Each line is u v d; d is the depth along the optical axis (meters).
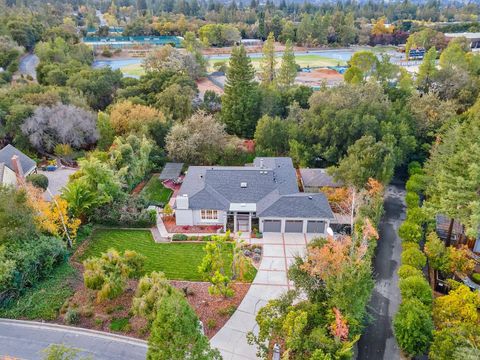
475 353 23.30
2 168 46.97
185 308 21.27
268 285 35.66
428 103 64.06
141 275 36.44
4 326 30.39
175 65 103.19
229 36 161.00
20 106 62.06
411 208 46.84
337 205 46.62
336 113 57.38
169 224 45.22
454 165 38.97
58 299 32.94
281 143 60.94
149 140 59.25
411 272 34.66
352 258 29.05
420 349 27.80
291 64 86.69
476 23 168.00
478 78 79.75
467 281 35.59
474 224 33.62
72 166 59.91
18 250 33.44
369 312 33.84
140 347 28.84
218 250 34.53
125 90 78.44
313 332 25.09
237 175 48.03
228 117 70.88
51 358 22.14
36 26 130.00
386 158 46.59
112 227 44.34
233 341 29.81
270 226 43.41
